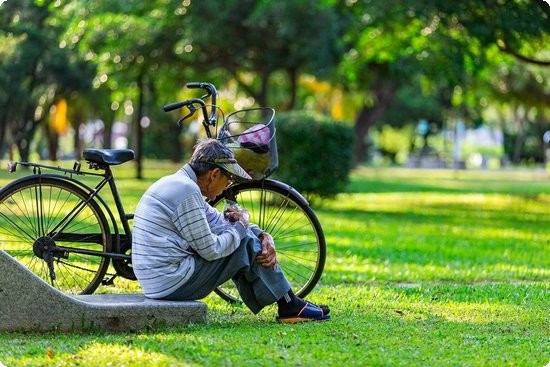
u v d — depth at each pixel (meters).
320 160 20.70
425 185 38.25
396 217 20.03
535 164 79.75
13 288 6.59
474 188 36.56
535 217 21.42
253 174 7.85
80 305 6.68
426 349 6.45
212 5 29.50
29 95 38.84
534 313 8.14
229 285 8.92
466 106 62.59
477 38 21.86
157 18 29.75
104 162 7.62
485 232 16.84
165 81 35.75
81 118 51.81
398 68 32.34
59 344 6.27
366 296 8.87
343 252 12.72
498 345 6.73
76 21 29.58
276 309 7.90
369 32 27.75
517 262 12.24
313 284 8.20
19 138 42.72
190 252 7.02
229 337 6.54
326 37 30.80
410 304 8.45
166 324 6.87
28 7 35.22
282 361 5.91
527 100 38.66
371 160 85.75
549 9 21.66
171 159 61.22
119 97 34.28
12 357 5.92
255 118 43.91
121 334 6.66
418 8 21.83
